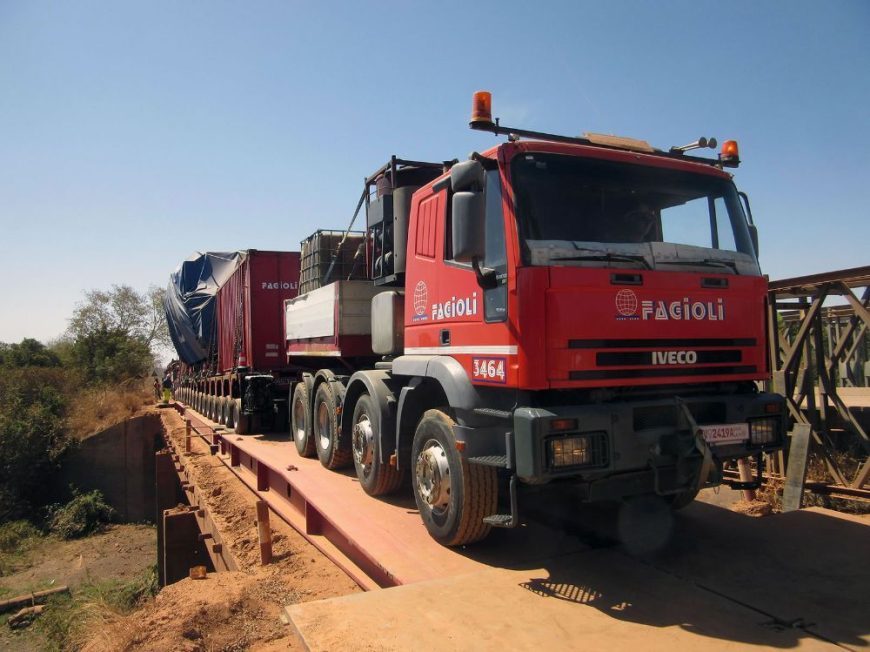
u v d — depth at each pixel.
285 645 4.19
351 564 5.41
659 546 4.71
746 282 4.78
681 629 3.35
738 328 4.69
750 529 5.07
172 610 5.09
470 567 4.55
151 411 31.92
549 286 4.08
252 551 6.85
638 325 4.28
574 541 5.05
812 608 3.55
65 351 47.78
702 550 4.57
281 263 14.55
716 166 5.48
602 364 4.14
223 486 10.54
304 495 6.79
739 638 3.22
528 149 4.49
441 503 5.01
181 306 21.03
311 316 9.46
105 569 20.92
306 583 5.53
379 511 6.11
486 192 4.57
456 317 5.00
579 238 4.44
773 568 4.17
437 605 3.75
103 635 5.08
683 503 5.58
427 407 5.88
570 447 3.90
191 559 10.74
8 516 26.19
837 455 7.57
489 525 4.79
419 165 7.04
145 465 29.94
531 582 4.09
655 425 4.27
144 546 24.02
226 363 17.22
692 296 4.50
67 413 31.97
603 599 3.79
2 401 30.88
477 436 4.68
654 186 4.84
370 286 8.18
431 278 5.49
